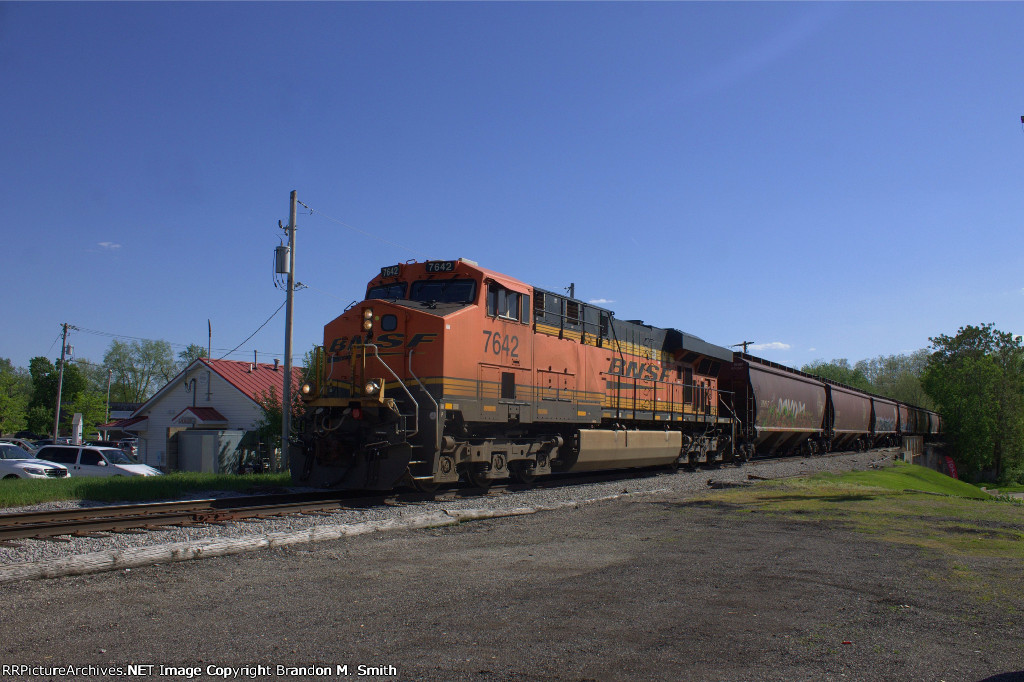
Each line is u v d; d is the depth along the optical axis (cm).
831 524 1186
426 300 1546
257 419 3806
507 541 998
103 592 690
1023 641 579
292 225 2323
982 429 6450
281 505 1263
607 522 1188
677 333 2400
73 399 5916
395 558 871
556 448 1759
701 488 1822
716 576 789
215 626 591
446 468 1421
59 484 1603
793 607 669
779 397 3116
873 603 689
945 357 7312
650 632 586
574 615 631
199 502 1377
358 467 1395
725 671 502
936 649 557
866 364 13150
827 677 494
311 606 652
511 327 1602
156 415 4169
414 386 1409
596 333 1973
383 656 524
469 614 630
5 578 698
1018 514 1362
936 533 1114
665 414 2277
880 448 4781
